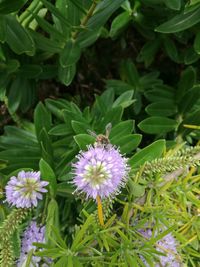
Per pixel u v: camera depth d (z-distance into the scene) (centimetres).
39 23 22
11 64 23
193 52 24
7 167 20
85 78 29
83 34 22
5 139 22
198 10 21
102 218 16
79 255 17
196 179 18
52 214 17
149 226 17
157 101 25
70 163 18
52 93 28
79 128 20
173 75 29
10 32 21
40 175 17
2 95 24
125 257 16
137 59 26
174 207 17
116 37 26
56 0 23
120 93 26
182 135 23
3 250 16
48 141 20
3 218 18
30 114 26
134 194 16
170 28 21
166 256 17
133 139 18
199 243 19
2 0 20
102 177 14
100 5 21
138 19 25
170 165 17
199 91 23
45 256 16
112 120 21
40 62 25
